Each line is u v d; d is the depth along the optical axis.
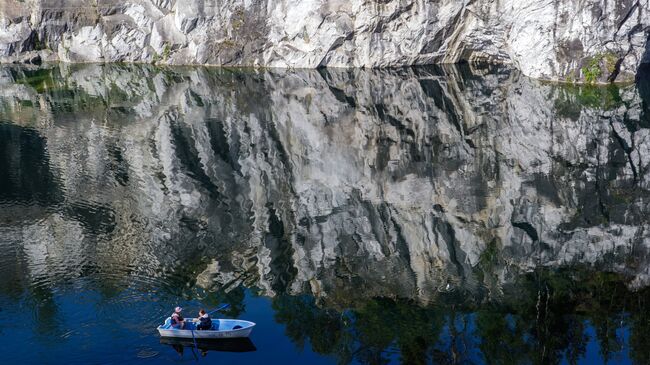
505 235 30.84
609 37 54.00
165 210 33.03
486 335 22.88
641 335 22.84
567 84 56.31
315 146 43.00
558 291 26.06
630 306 24.84
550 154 40.69
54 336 22.14
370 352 21.70
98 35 68.06
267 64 66.56
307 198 35.00
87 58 68.56
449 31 63.31
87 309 23.81
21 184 35.88
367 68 64.56
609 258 28.48
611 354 21.72
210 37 66.50
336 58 65.00
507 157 40.47
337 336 22.62
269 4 65.12
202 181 36.91
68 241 29.41
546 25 56.28
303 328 23.03
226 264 27.77
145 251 28.67
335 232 31.12
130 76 62.81
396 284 26.52
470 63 66.00
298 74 63.06
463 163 39.81
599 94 52.78
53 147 41.91
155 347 21.56
